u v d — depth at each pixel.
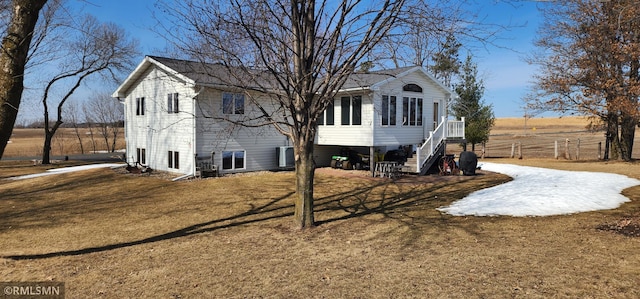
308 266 5.42
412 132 18.55
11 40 3.72
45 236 7.82
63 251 6.66
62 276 5.32
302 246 6.42
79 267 5.71
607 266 4.93
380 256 5.75
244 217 9.07
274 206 10.31
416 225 7.66
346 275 5.00
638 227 6.84
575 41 19.36
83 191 13.35
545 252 5.63
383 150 20.23
